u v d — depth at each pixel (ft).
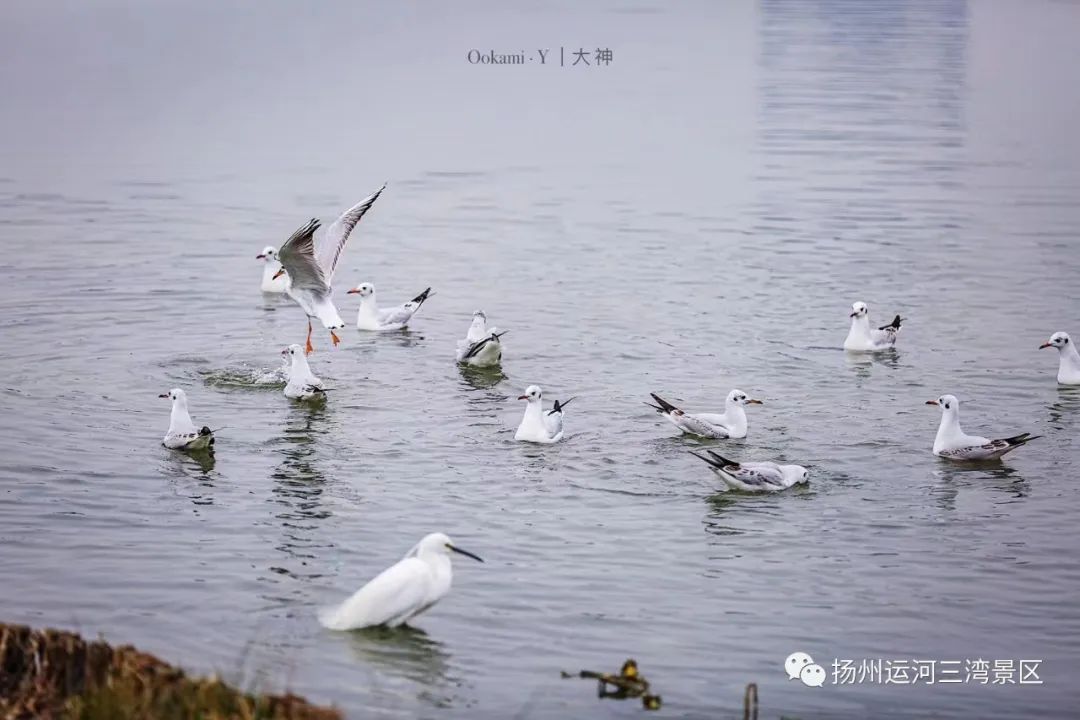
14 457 79.41
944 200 158.10
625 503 75.00
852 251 134.72
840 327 109.50
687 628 60.90
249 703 45.96
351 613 58.75
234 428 85.56
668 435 85.56
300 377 91.04
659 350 103.14
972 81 256.11
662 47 314.14
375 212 153.99
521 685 55.26
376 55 301.22
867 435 85.66
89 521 71.05
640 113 227.81
